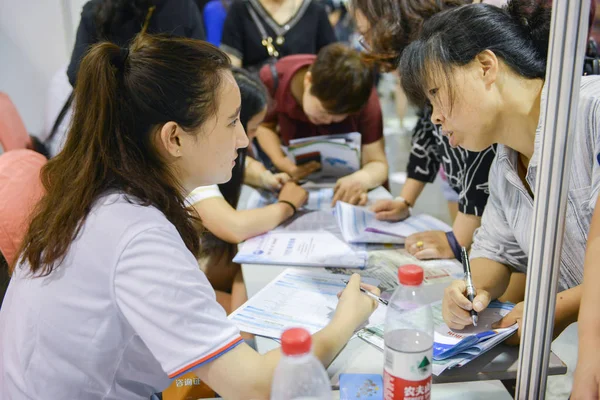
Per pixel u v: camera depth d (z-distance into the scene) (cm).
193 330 81
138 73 84
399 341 81
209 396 117
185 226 93
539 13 102
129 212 84
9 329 91
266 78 227
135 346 89
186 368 80
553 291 70
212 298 85
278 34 271
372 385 90
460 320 104
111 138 86
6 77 262
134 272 81
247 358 84
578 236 107
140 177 87
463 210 158
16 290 93
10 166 125
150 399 102
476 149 113
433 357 98
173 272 81
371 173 209
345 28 416
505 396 94
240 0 269
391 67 158
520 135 108
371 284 130
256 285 133
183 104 85
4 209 121
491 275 123
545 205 67
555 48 63
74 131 89
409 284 80
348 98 198
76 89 88
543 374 75
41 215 91
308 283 130
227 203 166
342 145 206
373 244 156
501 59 102
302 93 224
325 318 113
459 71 102
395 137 493
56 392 88
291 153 213
